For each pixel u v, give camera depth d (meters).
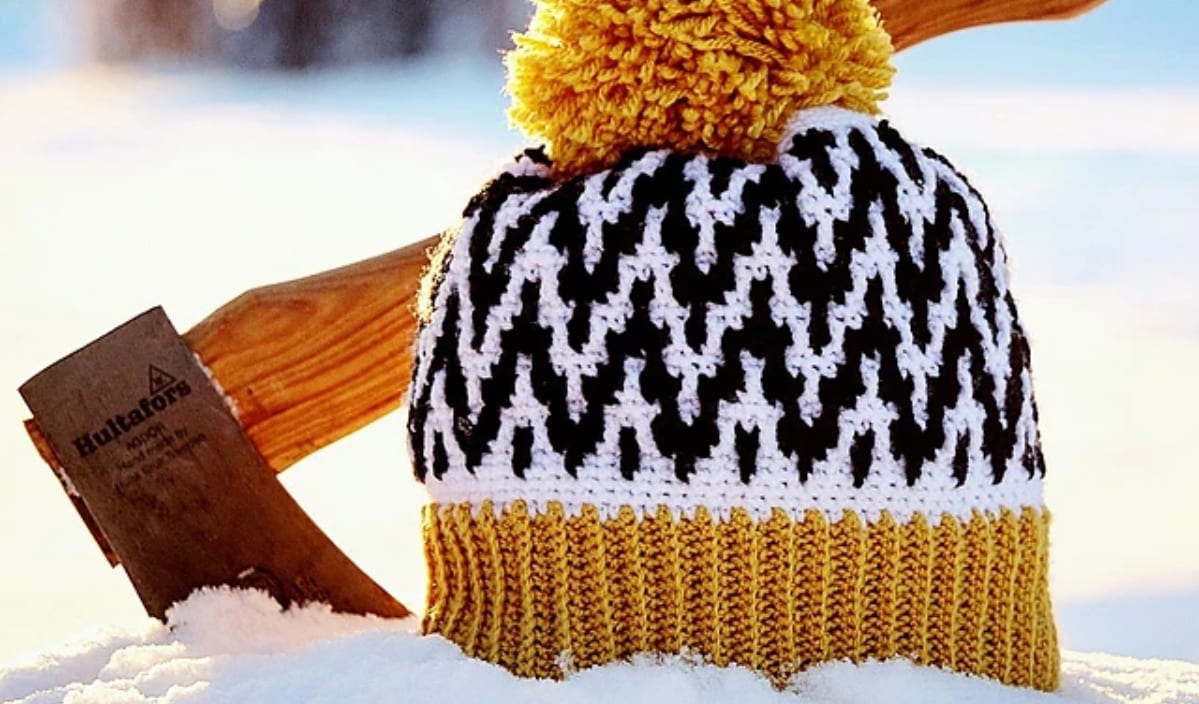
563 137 0.99
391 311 1.13
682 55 0.95
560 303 0.93
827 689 0.92
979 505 0.94
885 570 0.93
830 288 0.92
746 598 0.92
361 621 1.10
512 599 0.94
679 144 0.97
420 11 9.16
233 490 1.11
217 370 1.12
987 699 0.92
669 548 0.92
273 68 9.23
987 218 0.97
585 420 0.92
